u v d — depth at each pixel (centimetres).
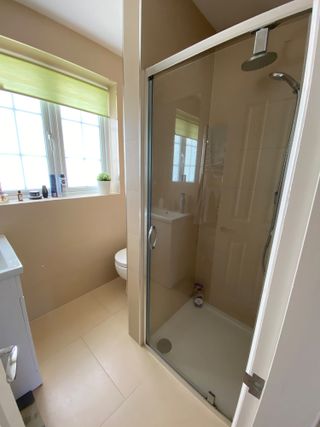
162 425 96
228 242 152
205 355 131
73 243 172
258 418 47
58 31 135
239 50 99
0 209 127
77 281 182
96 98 174
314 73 33
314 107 33
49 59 139
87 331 148
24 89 132
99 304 178
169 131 118
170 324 154
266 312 44
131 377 117
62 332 146
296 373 38
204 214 161
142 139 103
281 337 39
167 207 133
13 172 144
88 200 175
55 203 154
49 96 144
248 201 137
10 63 124
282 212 41
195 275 176
